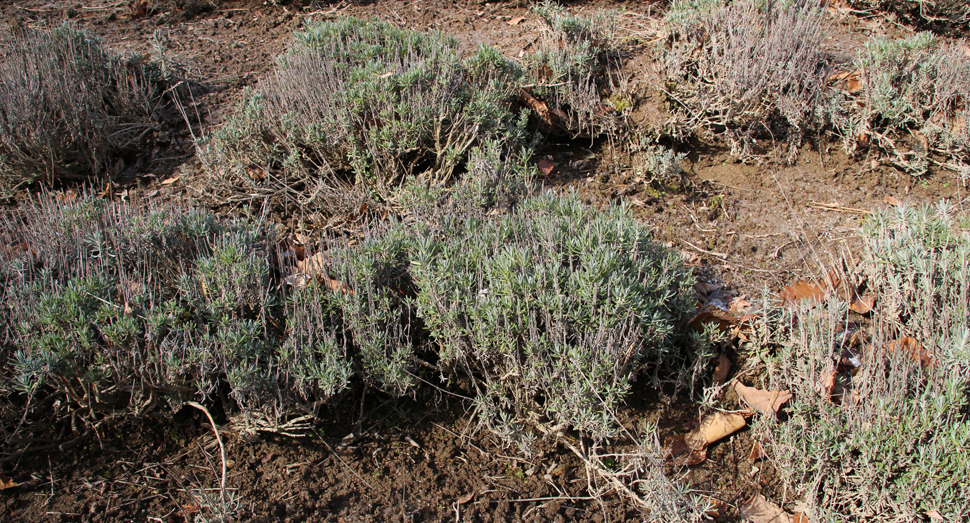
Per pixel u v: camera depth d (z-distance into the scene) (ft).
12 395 9.49
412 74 13.82
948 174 15.29
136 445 9.56
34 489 8.87
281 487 9.16
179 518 8.66
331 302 10.12
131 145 15.64
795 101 15.44
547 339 9.74
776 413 10.14
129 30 20.61
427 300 9.91
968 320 10.13
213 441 9.70
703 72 15.87
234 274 9.74
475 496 9.29
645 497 8.89
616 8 20.97
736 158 15.84
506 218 11.25
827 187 15.17
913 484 8.60
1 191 14.19
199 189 14.30
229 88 17.70
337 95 13.94
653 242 12.44
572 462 9.86
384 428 10.18
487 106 14.03
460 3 21.90
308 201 13.30
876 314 10.69
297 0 22.04
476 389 10.09
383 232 11.39
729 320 10.91
